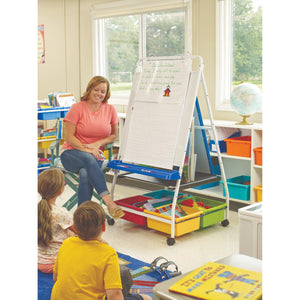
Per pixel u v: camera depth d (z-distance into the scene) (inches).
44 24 244.8
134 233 140.0
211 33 177.5
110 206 137.0
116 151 201.9
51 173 98.2
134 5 202.8
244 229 82.0
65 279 68.1
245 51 173.5
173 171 129.5
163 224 132.9
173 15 192.4
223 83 178.5
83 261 67.6
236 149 159.3
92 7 222.1
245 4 170.7
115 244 129.6
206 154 145.6
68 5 233.9
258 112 167.0
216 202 149.6
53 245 98.9
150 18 202.1
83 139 147.5
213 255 120.7
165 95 138.6
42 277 96.3
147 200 148.9
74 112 144.9
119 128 197.2
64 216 98.3
